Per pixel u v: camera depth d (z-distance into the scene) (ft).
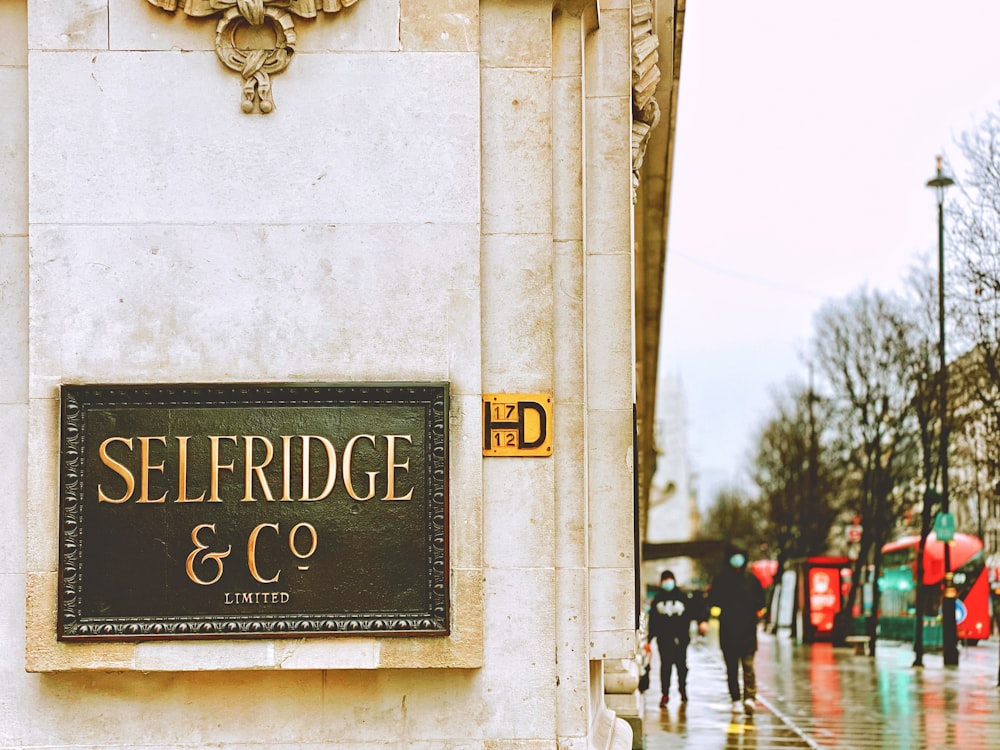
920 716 66.85
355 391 23.76
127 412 23.65
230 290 24.13
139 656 23.38
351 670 24.00
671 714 67.41
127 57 24.36
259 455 23.66
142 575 23.44
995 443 104.73
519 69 25.00
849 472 195.21
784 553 242.58
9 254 24.38
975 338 100.73
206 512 23.56
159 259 24.12
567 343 25.22
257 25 24.52
